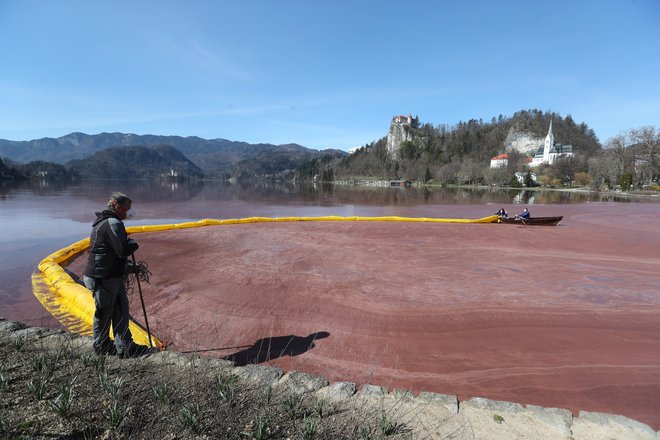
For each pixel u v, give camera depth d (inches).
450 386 148.3
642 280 311.3
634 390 149.1
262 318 212.5
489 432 106.3
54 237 473.7
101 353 131.5
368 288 273.3
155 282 279.7
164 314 215.0
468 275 317.4
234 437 92.4
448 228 637.3
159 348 162.2
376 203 1365.7
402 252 414.6
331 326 203.9
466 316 222.7
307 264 346.0
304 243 459.8
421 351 177.9
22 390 105.9
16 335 148.3
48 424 91.2
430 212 1001.5
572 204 1398.9
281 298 247.4
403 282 291.4
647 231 640.4
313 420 102.4
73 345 141.6
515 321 216.7
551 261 381.4
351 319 214.7
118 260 132.0
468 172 4020.7
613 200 1726.1
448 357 172.7
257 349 174.6
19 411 95.3
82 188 2022.6
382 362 166.1
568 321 218.2
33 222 614.5
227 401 108.2
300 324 205.5
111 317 139.1
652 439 109.4
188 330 193.6
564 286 288.7
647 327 212.1
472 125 7529.5
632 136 2763.3
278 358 166.2
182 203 1179.3
